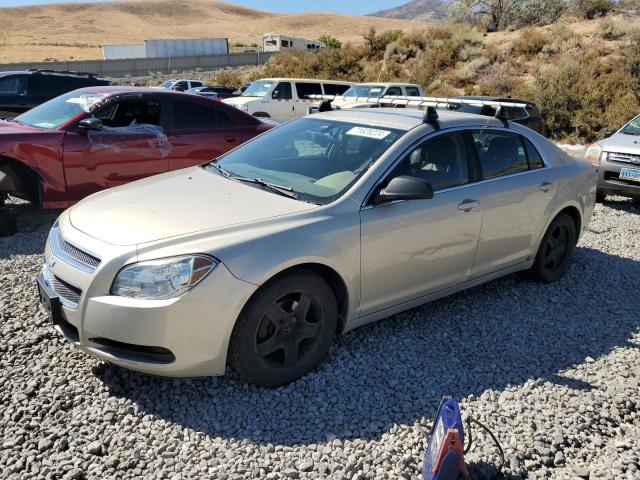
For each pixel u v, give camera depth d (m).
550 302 5.02
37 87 14.51
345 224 3.62
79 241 3.38
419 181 3.70
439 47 30.69
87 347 3.27
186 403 3.34
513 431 3.21
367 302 3.89
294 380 3.58
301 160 4.26
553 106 19.05
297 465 2.88
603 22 27.53
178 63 50.16
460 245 4.35
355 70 31.91
